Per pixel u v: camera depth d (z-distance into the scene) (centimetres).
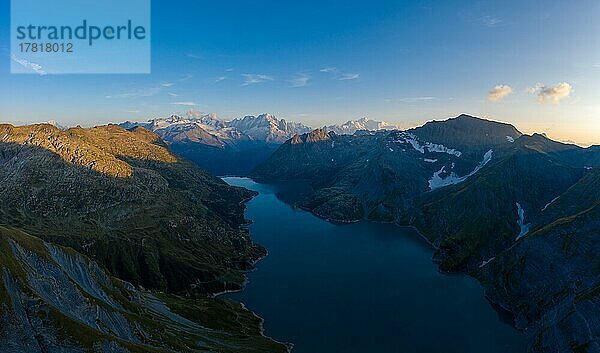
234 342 17738
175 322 18188
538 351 17888
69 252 16975
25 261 13425
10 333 10856
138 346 12450
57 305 12550
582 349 15762
